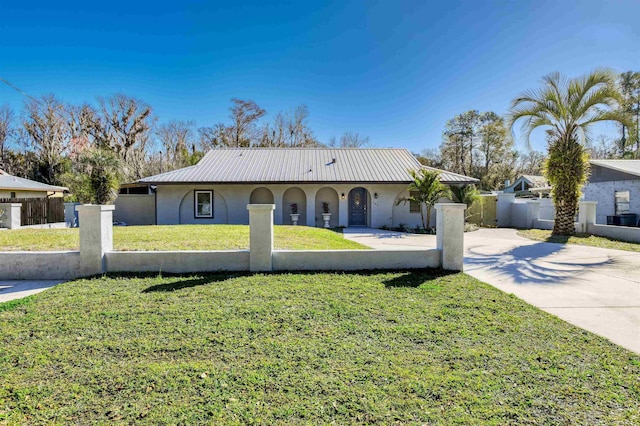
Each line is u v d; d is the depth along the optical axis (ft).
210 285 17.72
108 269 20.39
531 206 54.95
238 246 24.99
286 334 11.80
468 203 55.93
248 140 132.05
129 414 7.50
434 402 7.97
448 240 21.29
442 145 141.28
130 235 29.86
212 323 12.71
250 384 8.70
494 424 7.19
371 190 57.36
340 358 10.11
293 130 132.57
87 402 7.93
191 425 7.14
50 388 8.48
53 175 107.55
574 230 40.68
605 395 8.21
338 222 58.59
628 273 21.63
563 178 39.73
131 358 10.08
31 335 11.64
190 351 10.54
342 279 18.99
